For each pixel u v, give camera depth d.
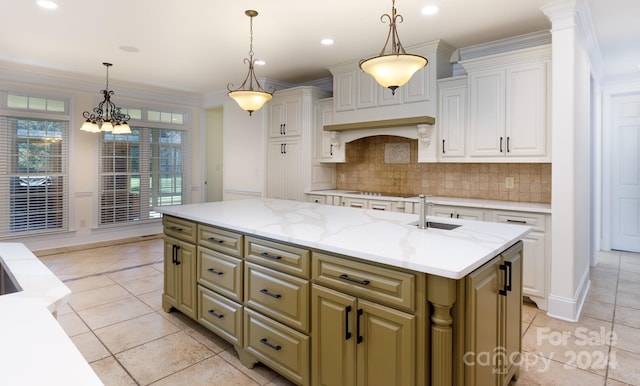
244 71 4.99
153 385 2.07
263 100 3.17
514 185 3.84
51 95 5.14
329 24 3.38
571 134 2.86
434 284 1.44
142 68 4.85
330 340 1.79
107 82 5.10
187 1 2.94
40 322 0.86
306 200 5.00
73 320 2.90
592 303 3.27
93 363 2.29
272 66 4.72
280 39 3.75
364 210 2.92
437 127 3.91
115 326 2.80
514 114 3.39
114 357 2.37
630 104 5.05
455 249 1.63
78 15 3.19
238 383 2.10
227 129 6.24
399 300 1.52
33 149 5.03
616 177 5.21
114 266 4.38
